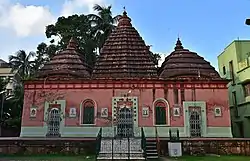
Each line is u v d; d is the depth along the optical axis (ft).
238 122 101.19
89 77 80.43
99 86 76.95
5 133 117.70
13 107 128.57
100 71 82.89
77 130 73.97
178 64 82.12
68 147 67.67
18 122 117.19
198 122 74.84
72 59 84.64
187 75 79.15
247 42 105.81
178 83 77.15
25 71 140.87
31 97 76.28
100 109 75.41
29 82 77.25
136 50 86.43
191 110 75.46
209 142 68.85
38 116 75.00
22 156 63.67
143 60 84.53
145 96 76.23
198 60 83.71
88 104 76.07
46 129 74.02
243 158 60.39
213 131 74.02
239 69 101.40
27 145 67.67
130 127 74.38
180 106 75.66
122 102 75.82
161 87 76.84
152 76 81.25
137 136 72.54
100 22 121.80
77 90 76.79
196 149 68.13
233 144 68.90
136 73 81.87
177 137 67.36
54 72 79.92
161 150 67.05
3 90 127.85
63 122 74.54
